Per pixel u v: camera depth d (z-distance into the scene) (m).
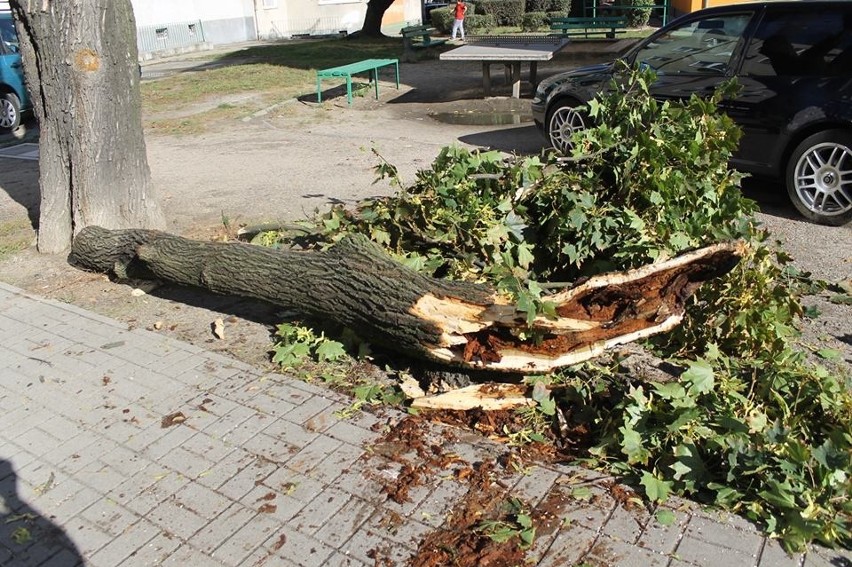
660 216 4.51
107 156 6.43
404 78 17.77
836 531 2.85
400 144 10.62
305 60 21.33
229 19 33.84
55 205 6.62
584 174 4.95
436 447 3.60
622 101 5.30
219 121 13.16
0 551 3.10
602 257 4.66
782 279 5.25
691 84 7.48
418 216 4.95
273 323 5.17
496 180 5.07
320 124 12.61
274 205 7.79
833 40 6.55
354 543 3.02
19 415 4.12
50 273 6.27
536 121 9.72
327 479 3.42
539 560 2.86
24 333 5.16
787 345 4.24
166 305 5.57
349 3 36.69
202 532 3.14
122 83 6.41
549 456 3.54
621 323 3.76
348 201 7.79
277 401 4.11
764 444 3.25
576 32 23.89
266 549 3.02
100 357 4.74
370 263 4.05
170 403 4.15
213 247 4.90
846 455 3.01
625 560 2.84
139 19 29.30
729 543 2.89
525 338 3.76
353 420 3.88
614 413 3.71
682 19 7.84
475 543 2.97
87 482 3.51
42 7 6.04
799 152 6.60
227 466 3.56
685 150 4.74
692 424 3.40
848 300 5.02
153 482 3.48
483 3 32.38
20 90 13.92
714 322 4.26
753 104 6.88
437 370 4.08
